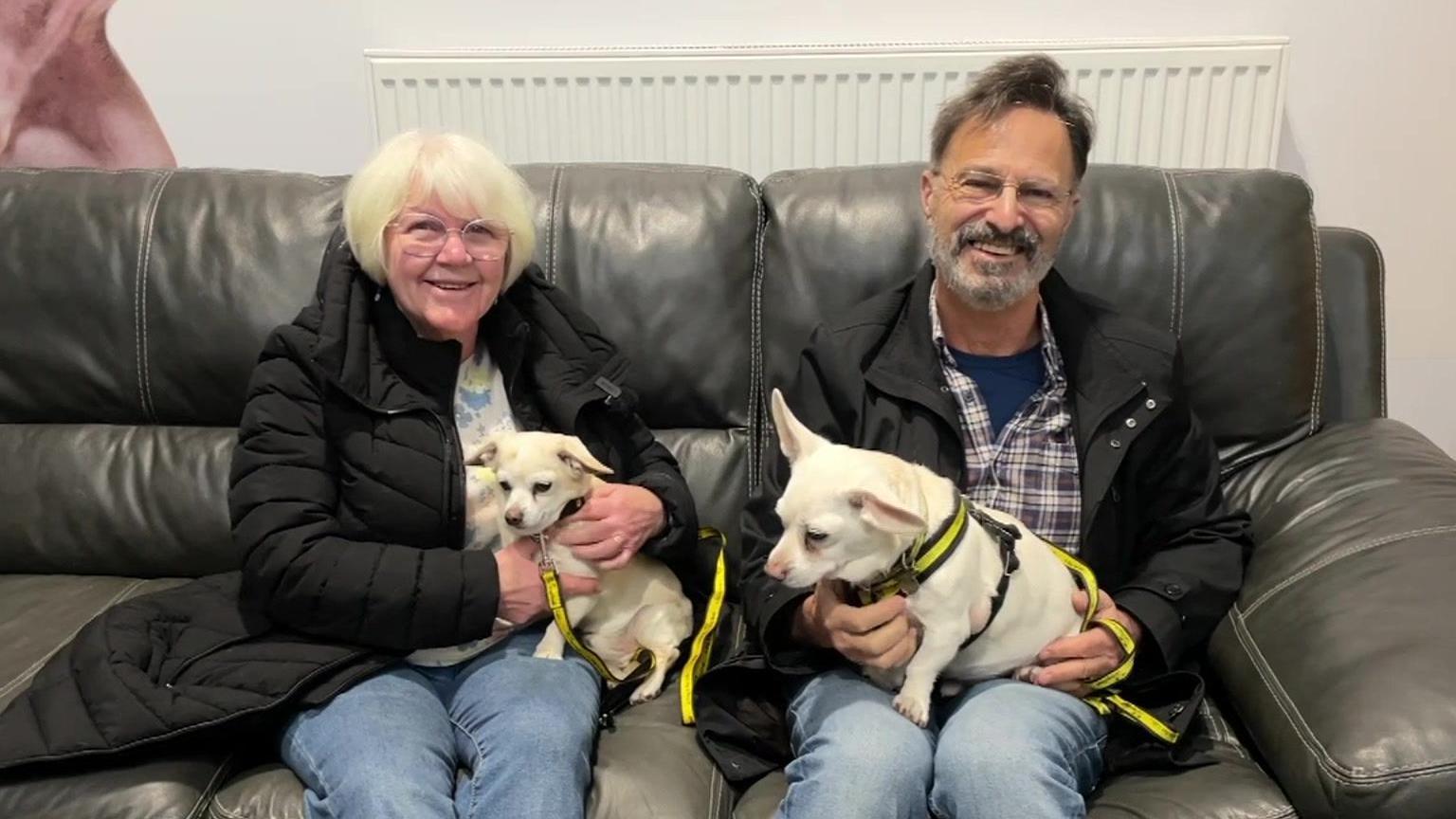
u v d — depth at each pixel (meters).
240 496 1.39
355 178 1.45
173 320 1.77
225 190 1.82
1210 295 1.68
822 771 1.19
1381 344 1.82
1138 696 1.42
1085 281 1.69
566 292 1.73
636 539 1.47
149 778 1.25
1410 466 1.53
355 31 2.45
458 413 1.54
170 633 1.43
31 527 1.80
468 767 1.32
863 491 1.19
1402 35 2.32
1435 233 2.48
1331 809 1.12
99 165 2.60
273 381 1.42
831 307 1.71
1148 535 1.54
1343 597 1.30
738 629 1.66
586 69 2.36
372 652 1.39
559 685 1.37
